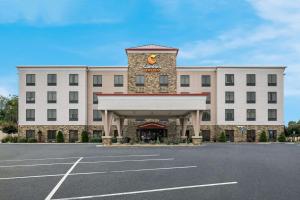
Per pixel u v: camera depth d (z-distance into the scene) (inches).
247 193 476.7
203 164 856.3
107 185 543.8
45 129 2588.6
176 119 2532.0
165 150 1445.6
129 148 1635.1
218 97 2603.3
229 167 789.9
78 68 2593.5
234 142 2539.4
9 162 930.7
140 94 1852.9
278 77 2630.4
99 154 1201.4
